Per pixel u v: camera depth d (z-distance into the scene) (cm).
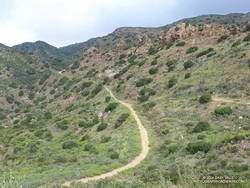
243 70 4550
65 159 3309
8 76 13175
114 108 5722
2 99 10706
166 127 3662
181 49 7662
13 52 16800
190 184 891
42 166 3184
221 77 4753
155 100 5256
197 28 8544
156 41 10212
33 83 13562
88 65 11800
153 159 2669
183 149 2522
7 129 7312
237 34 6856
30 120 7794
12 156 4394
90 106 6919
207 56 6238
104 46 19612
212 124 3181
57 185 1955
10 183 783
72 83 10394
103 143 3778
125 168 2523
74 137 4966
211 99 4031
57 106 8700
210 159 1839
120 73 8544
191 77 5434
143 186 1438
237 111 3316
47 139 5238
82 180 2209
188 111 3981
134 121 4391
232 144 2056
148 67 7719
